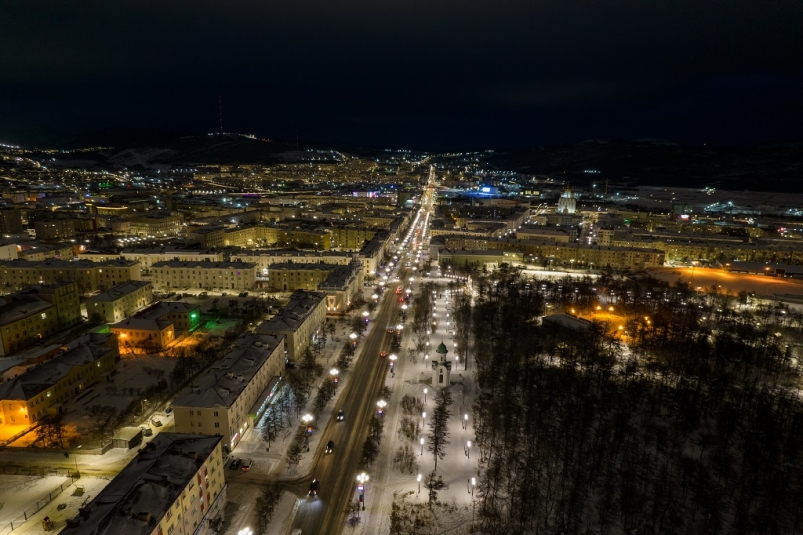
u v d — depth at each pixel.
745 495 113.69
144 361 179.62
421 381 169.62
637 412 149.00
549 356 186.38
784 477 117.88
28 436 132.62
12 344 185.00
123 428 133.88
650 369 173.12
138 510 83.44
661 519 105.50
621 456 127.56
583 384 160.25
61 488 111.44
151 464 95.88
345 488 115.75
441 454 127.81
